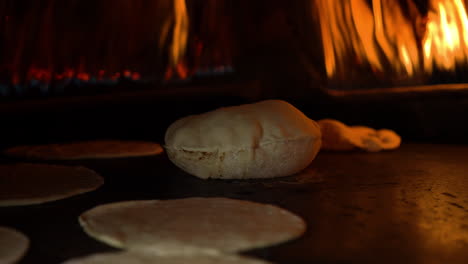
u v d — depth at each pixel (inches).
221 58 54.2
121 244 30.5
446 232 31.9
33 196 35.1
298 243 31.0
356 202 34.9
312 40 51.5
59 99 51.0
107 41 54.6
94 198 35.6
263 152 37.3
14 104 50.1
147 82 54.3
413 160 43.2
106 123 52.3
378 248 30.7
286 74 51.6
